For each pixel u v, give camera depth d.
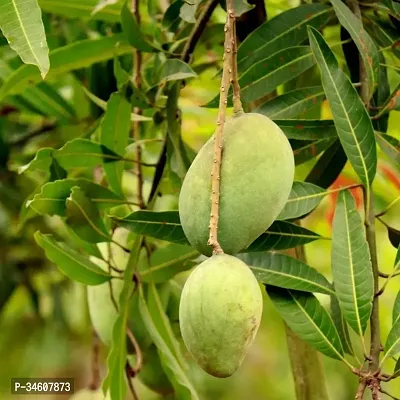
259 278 1.20
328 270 2.19
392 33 1.38
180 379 1.29
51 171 1.40
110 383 1.31
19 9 1.09
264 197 1.06
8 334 2.21
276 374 2.55
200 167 1.08
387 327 2.04
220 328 1.02
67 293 2.20
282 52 1.30
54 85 1.81
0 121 1.89
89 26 1.70
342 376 2.32
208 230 1.06
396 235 1.26
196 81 1.77
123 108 1.41
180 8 1.37
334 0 1.25
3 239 1.96
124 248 1.38
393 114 1.73
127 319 1.37
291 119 1.25
